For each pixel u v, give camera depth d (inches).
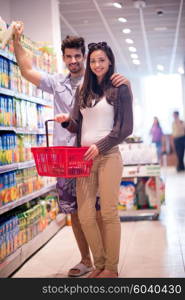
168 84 770.8
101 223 126.6
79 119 119.3
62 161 105.5
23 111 148.5
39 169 111.2
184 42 471.5
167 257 141.4
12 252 131.3
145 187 219.0
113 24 376.5
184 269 126.2
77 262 140.8
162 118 776.9
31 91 157.6
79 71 130.0
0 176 126.0
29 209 154.2
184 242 162.7
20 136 145.7
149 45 481.4
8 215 138.3
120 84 111.7
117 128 110.2
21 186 145.5
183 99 717.3
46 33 239.1
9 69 135.3
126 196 217.6
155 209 215.8
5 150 129.0
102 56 111.3
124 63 606.9
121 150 222.1
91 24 373.7
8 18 238.2
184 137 527.8
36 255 151.4
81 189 114.6
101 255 116.4
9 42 133.3
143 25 384.5
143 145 223.6
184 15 351.9
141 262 136.1
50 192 192.4
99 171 113.3
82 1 301.7
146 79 776.3
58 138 133.6
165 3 315.6
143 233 182.7
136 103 769.6
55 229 187.3
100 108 112.7
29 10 240.1
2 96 132.2
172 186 362.3
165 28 399.2
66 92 132.0
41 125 171.2
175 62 618.5
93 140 113.0
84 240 128.3
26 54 129.3
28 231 147.9
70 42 127.0
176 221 208.1
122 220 218.7
